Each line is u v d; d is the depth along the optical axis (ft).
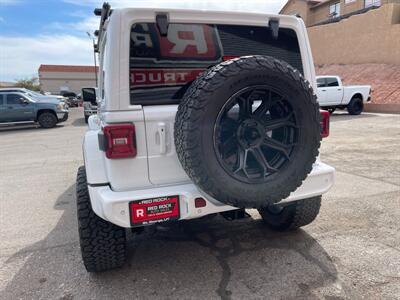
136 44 7.13
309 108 7.04
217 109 6.34
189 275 8.39
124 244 8.13
